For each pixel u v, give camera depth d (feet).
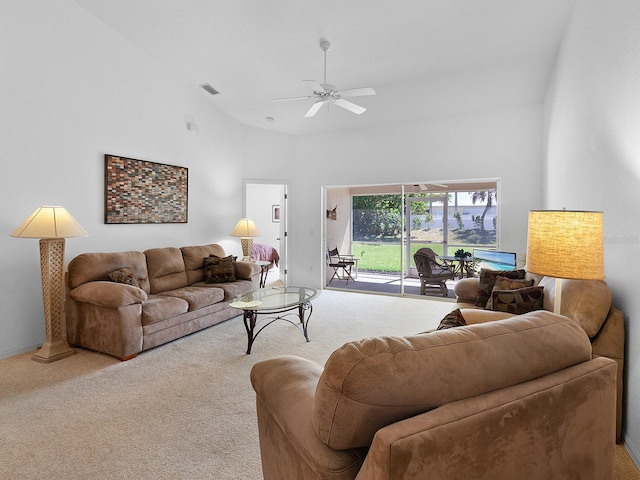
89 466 5.93
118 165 13.94
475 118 17.39
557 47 12.38
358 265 20.88
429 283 18.69
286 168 21.43
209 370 9.73
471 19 11.25
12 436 6.75
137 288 10.85
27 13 11.14
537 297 8.78
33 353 11.12
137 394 8.39
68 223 10.33
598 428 3.88
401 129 18.99
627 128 6.45
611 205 7.25
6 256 10.82
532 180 16.34
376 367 2.86
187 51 14.57
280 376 4.63
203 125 17.97
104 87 13.44
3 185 10.73
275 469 4.51
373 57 13.58
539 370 3.53
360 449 3.30
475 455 2.91
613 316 6.46
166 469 5.86
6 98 10.72
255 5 11.56
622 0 6.62
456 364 3.09
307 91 16.71
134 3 12.25
